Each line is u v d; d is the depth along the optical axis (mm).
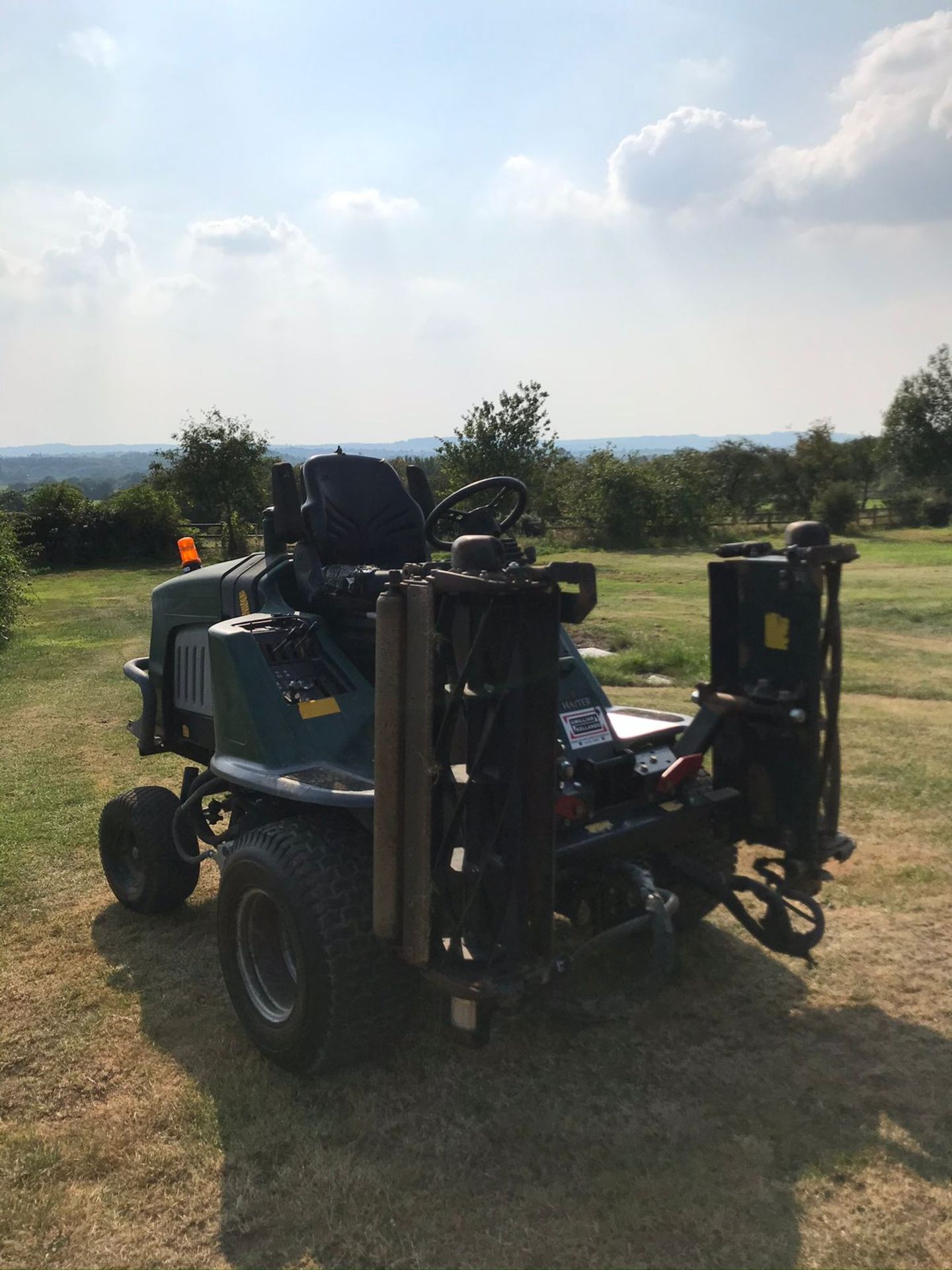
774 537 33094
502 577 2461
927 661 10109
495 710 2592
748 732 3424
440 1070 3152
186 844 4285
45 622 15336
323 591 3764
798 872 3311
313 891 2902
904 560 23922
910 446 43938
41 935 4238
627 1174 2645
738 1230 2439
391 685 2592
